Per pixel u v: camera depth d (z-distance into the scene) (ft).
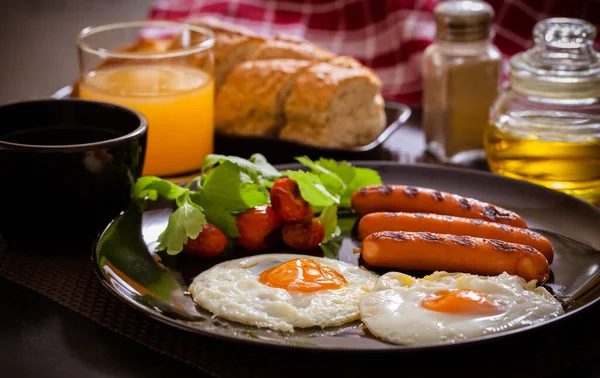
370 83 3.39
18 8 6.89
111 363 2.49
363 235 2.80
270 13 4.30
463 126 3.36
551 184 3.08
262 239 2.77
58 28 6.43
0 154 2.75
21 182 2.77
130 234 2.80
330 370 2.44
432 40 3.92
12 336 2.57
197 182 2.94
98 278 2.60
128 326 2.58
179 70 3.31
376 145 3.31
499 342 2.37
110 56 3.27
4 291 2.72
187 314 2.53
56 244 2.85
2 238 2.93
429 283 2.55
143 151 2.91
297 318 2.49
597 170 3.04
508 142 3.10
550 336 2.52
